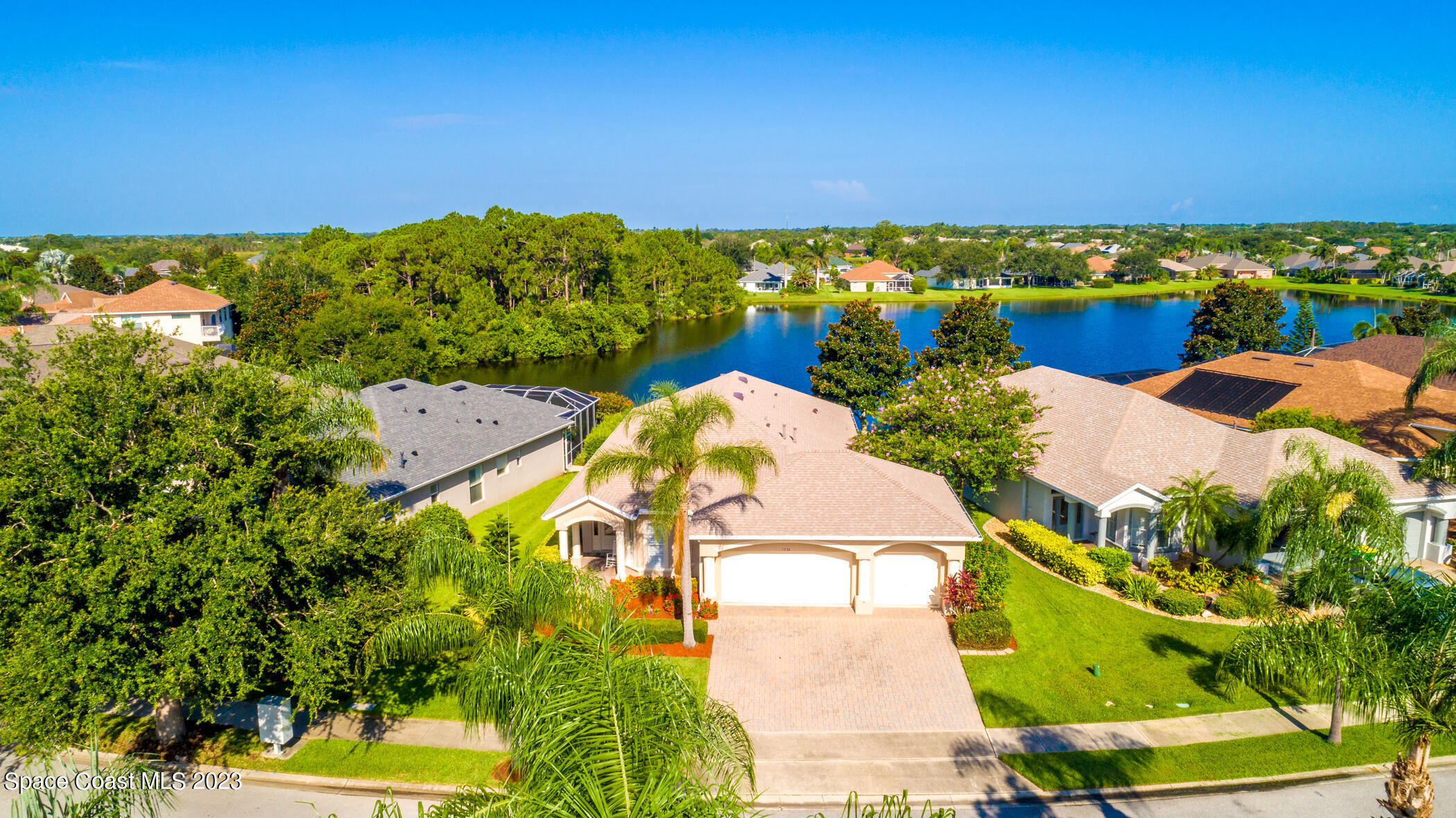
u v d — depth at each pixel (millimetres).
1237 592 25266
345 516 17547
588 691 12086
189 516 15758
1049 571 29094
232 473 16719
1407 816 15242
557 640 14250
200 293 82750
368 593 17719
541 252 106750
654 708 11961
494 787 17172
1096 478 30047
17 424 15586
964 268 174000
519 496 38906
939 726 19969
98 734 15617
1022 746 19094
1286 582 21250
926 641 24141
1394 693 14570
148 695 14711
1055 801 17188
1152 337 106750
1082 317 129750
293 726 19500
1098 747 18969
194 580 14891
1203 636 24094
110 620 14375
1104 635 24312
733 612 26188
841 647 23844
